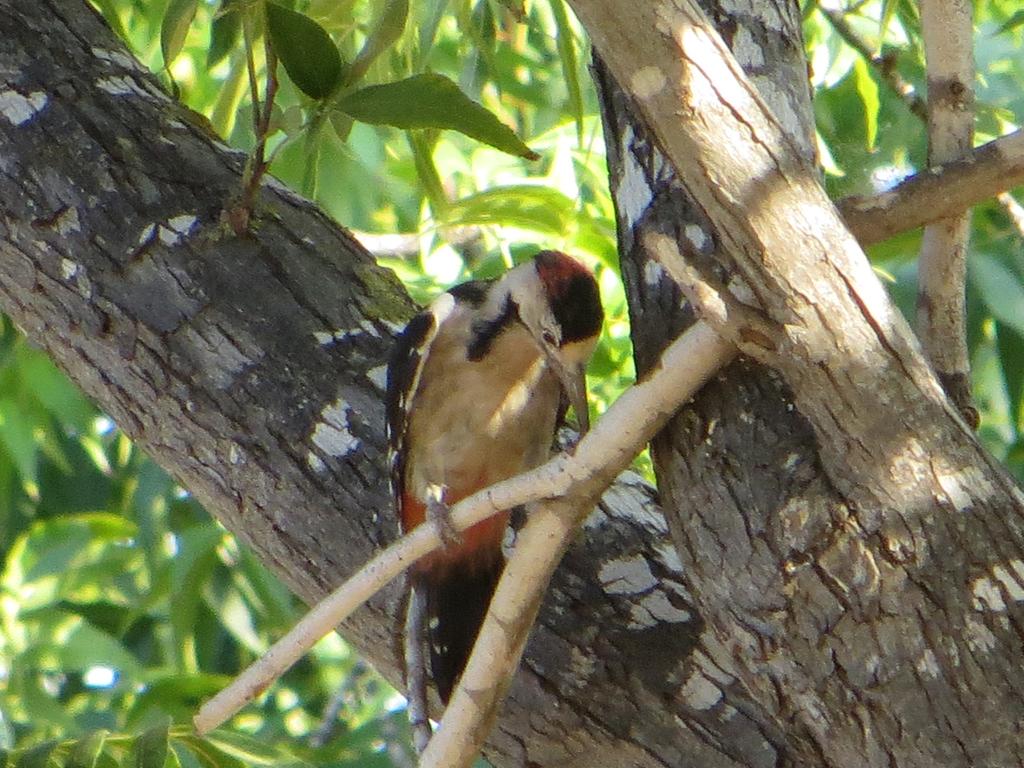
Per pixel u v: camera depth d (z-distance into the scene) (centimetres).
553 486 529
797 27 618
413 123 654
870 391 496
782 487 514
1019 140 546
